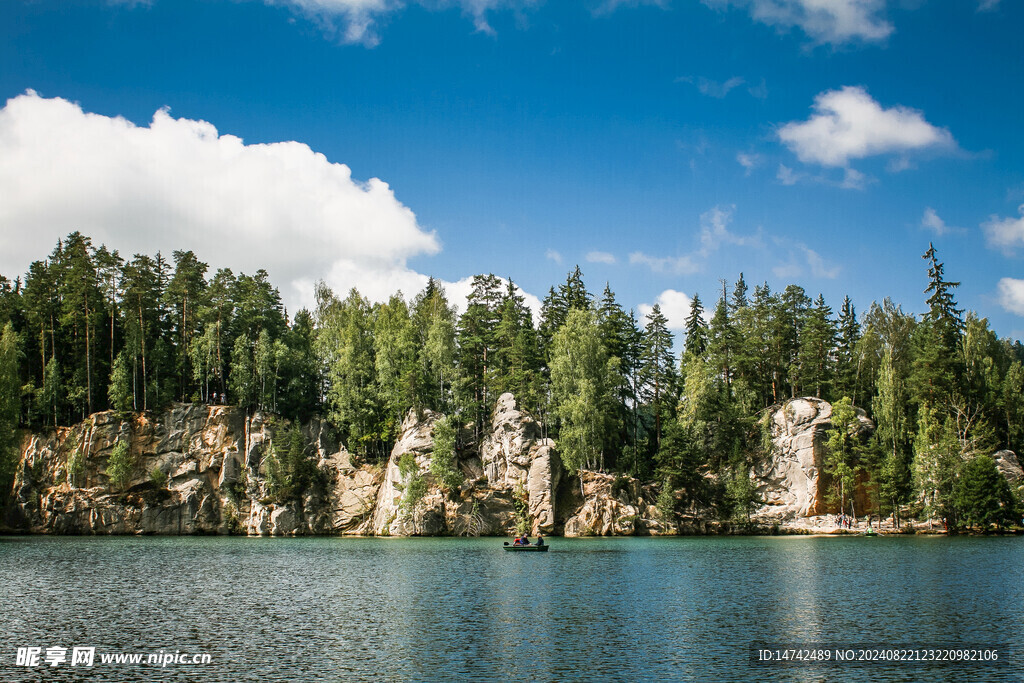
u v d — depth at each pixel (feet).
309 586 181.68
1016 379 382.22
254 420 399.24
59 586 181.06
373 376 423.23
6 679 98.94
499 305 434.71
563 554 263.29
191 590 174.81
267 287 447.42
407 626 131.34
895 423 372.99
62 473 369.50
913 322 434.71
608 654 110.22
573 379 379.96
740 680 97.04
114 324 413.59
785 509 376.27
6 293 417.69
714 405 400.06
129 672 101.71
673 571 210.59
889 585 179.52
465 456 388.78
